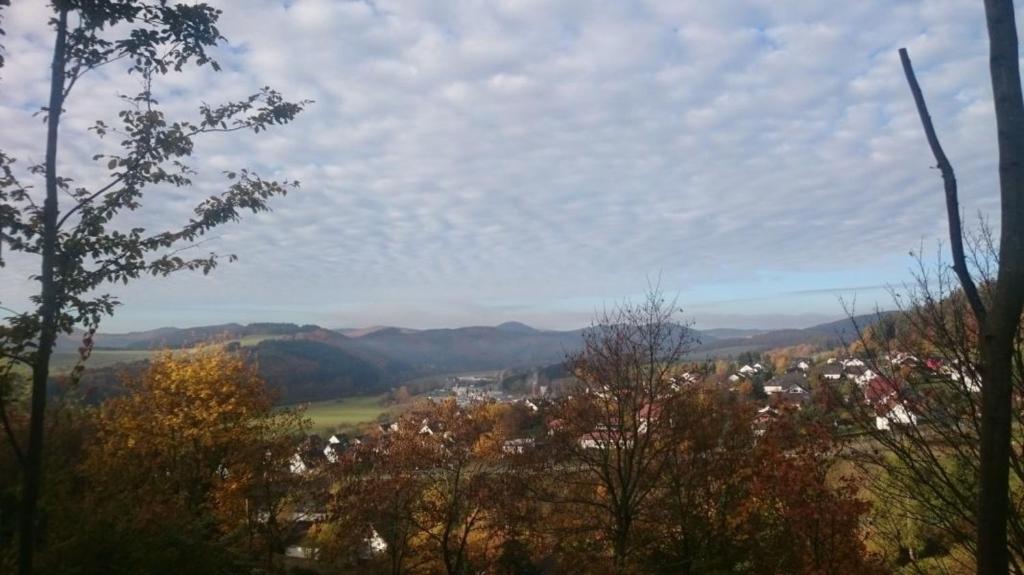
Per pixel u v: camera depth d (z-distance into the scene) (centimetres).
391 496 2797
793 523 1161
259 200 682
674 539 1839
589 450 2000
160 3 627
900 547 969
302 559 2969
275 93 703
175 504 1240
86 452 2266
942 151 345
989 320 310
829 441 1044
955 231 335
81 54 612
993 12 314
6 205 552
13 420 862
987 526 307
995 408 307
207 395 2670
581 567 1892
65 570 878
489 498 2408
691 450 1842
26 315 553
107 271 602
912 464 725
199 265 650
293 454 2877
